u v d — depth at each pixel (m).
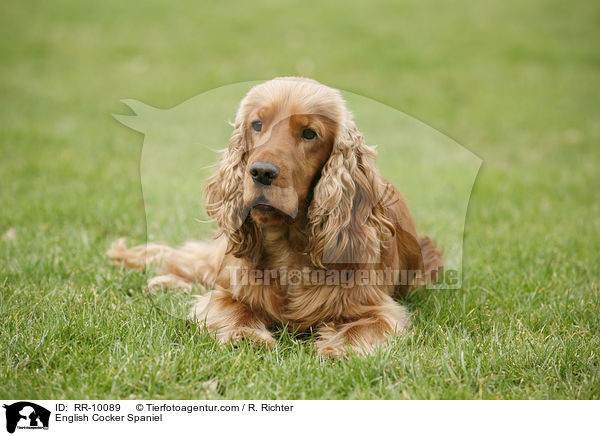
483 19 18.77
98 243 4.71
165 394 2.74
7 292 3.73
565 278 4.22
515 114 11.00
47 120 9.45
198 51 14.97
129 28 16.91
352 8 19.61
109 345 3.12
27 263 4.15
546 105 11.59
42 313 3.42
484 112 11.11
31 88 11.44
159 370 2.87
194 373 2.88
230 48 15.27
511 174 7.56
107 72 12.99
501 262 4.55
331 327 3.36
